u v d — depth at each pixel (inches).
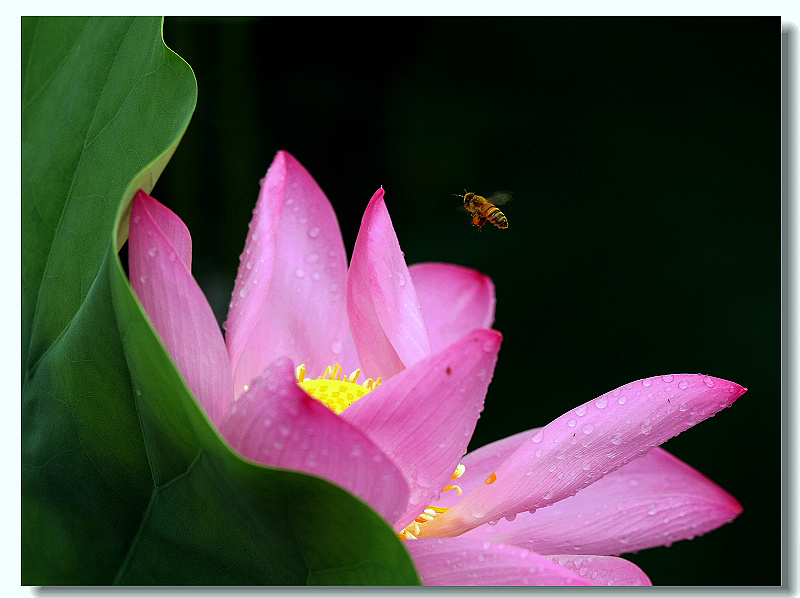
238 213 45.4
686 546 47.8
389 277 36.5
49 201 36.7
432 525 36.6
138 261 35.1
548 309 54.3
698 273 54.1
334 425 33.7
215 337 35.2
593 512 37.7
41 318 36.3
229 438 34.2
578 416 36.4
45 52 37.2
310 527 33.8
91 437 35.4
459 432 34.8
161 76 36.4
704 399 36.3
